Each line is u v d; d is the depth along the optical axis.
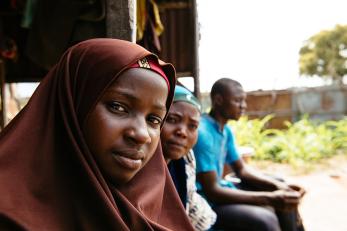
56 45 2.79
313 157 8.70
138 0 2.84
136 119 0.88
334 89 12.95
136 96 0.87
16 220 0.77
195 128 1.59
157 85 0.91
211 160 2.37
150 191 1.06
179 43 3.85
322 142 9.34
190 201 1.74
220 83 2.69
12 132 0.87
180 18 3.83
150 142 0.91
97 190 0.85
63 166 0.88
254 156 9.00
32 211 0.80
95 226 0.85
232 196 2.34
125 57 0.88
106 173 0.90
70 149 0.88
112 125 0.86
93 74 0.90
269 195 2.36
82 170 0.86
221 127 2.70
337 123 10.96
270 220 2.21
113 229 0.85
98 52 0.92
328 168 7.99
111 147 0.87
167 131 1.52
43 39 2.81
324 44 23.73
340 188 6.25
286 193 2.38
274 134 12.49
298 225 2.65
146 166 1.11
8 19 3.65
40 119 0.90
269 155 8.95
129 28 1.37
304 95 12.93
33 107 0.91
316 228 4.34
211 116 2.73
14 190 0.80
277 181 2.86
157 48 3.25
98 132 0.87
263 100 12.70
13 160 0.83
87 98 0.89
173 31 3.85
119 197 0.92
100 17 2.69
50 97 0.93
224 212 2.27
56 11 2.76
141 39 3.17
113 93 0.87
